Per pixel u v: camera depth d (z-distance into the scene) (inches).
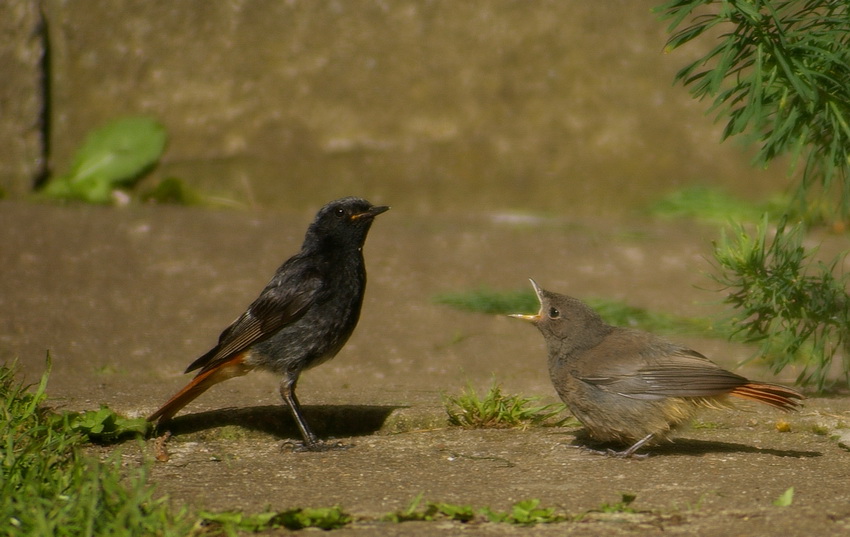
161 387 395.5
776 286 366.9
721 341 488.4
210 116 753.6
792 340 374.6
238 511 248.1
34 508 232.7
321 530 235.9
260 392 395.9
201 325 492.7
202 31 753.0
